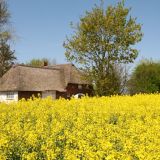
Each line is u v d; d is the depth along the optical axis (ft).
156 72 172.24
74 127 46.11
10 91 180.45
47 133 40.40
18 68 183.83
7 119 53.78
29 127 43.86
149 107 63.05
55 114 56.59
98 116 55.77
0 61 203.92
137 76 175.01
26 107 63.36
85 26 163.94
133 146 34.88
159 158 32.48
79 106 64.75
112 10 165.17
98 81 163.22
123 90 167.94
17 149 36.01
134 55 163.73
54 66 205.77
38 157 34.53
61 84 191.31
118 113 58.75
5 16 191.11
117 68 166.91
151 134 40.63
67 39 164.86
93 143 36.81
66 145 36.42
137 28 164.25
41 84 184.96
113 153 32.12
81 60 164.25
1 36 194.49
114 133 40.83
